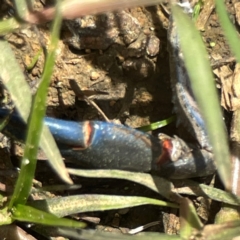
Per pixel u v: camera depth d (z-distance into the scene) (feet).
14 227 0.55
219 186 0.61
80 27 0.62
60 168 0.44
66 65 0.62
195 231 0.47
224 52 0.64
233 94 0.62
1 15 0.61
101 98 0.62
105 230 0.61
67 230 0.52
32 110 0.43
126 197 0.54
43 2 0.62
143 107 0.63
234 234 0.48
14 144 0.59
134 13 0.64
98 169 0.53
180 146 0.54
